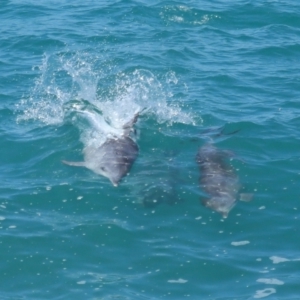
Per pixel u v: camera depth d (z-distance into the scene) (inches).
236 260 1203.9
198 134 1689.2
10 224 1295.5
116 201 1376.7
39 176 1481.3
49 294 1112.2
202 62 2283.5
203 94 1983.3
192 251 1227.9
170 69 2191.2
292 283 1140.5
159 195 1395.2
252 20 2755.9
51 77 2096.5
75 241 1249.4
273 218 1333.7
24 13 2839.6
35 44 2422.5
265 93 2012.8
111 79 2080.5
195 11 2802.7
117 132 1659.7
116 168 1478.8
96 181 1450.5
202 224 1310.3
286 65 2281.0
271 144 1643.7
